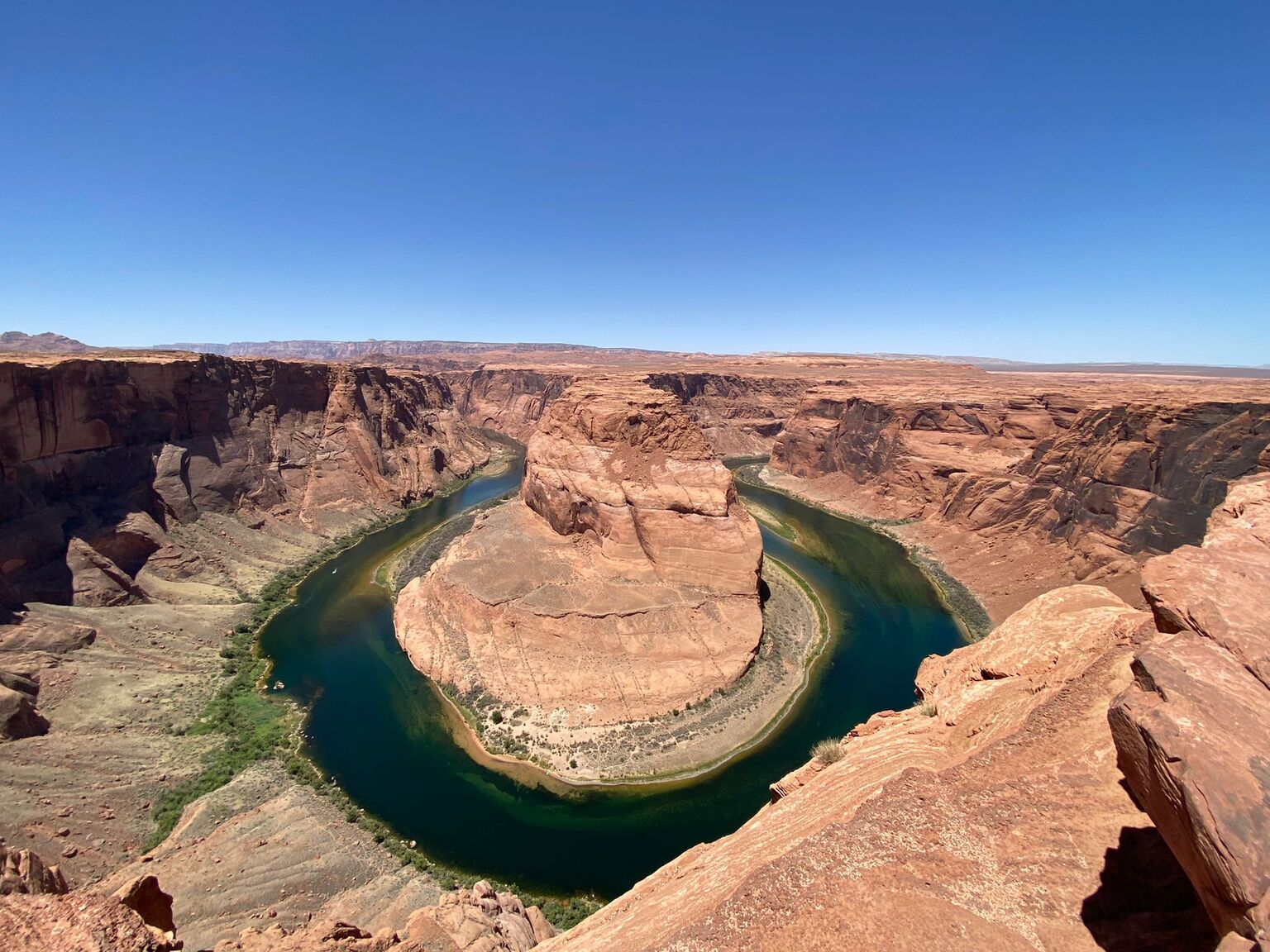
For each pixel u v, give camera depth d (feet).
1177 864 32.45
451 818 110.52
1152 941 29.84
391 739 132.36
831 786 50.57
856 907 34.35
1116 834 35.01
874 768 49.73
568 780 120.06
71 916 31.99
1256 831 23.06
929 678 71.20
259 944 43.45
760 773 121.80
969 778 41.42
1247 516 42.47
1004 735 44.96
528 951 55.98
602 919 53.93
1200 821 24.22
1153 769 27.14
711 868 47.55
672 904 44.39
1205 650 30.45
